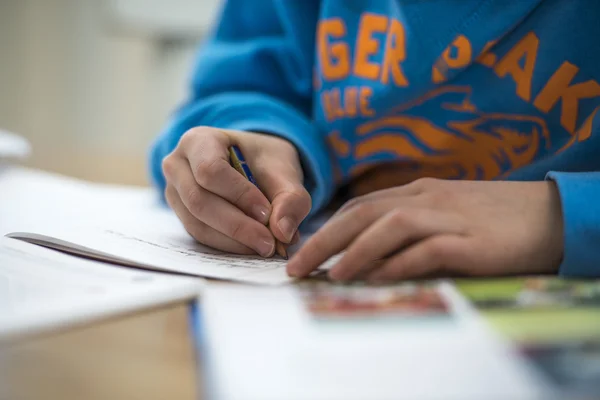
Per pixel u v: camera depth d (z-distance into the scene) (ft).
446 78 1.97
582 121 1.83
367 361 0.76
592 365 0.74
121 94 6.31
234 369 0.74
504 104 1.94
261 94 2.52
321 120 2.32
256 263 1.40
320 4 2.53
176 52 6.30
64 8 6.01
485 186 1.40
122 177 3.89
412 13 1.96
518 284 1.10
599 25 1.76
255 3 2.74
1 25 5.84
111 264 1.34
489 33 1.87
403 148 2.16
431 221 1.25
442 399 0.67
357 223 1.27
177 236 1.70
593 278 1.21
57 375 0.91
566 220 1.23
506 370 0.73
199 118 2.31
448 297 1.01
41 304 1.04
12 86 5.97
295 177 1.69
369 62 2.20
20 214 2.13
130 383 0.88
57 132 6.20
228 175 1.53
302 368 0.75
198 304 1.10
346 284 1.16
